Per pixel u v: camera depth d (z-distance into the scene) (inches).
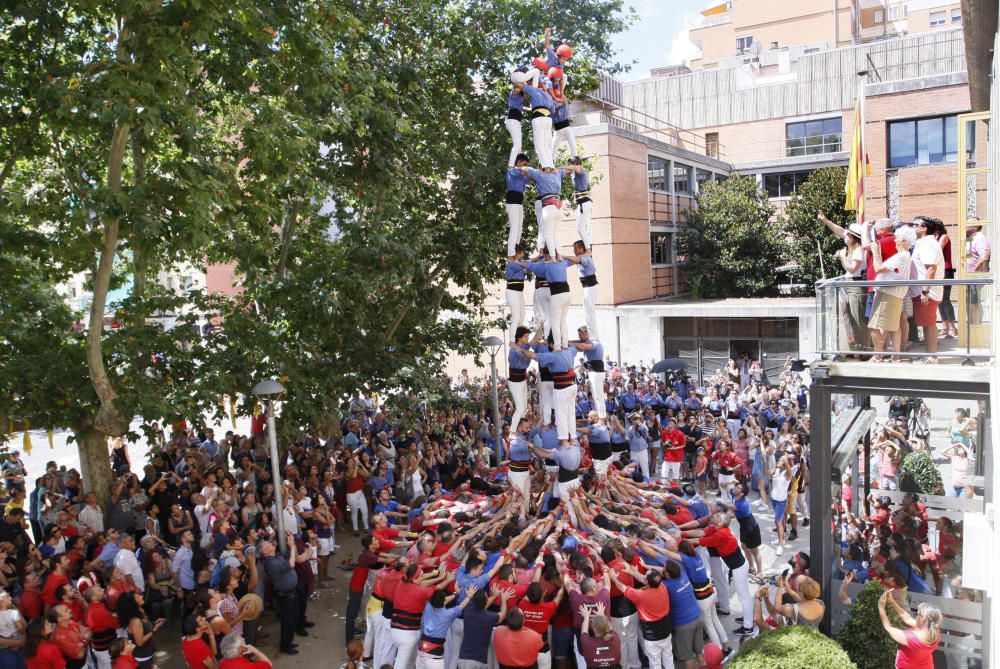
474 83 722.8
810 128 1438.2
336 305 543.2
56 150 525.7
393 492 600.1
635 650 366.0
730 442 629.3
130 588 368.5
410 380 642.2
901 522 394.3
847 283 326.6
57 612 335.6
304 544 457.1
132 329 518.6
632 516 445.4
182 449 653.9
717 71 1518.2
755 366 1026.1
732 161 1512.1
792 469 532.7
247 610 372.8
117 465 634.8
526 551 370.3
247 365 531.8
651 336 1087.6
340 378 605.9
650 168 1235.9
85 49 467.2
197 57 469.1
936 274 333.4
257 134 442.6
